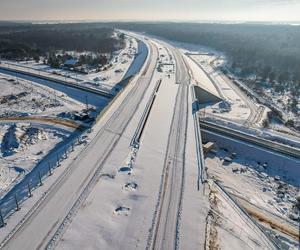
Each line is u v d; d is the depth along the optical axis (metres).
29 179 34.81
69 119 55.00
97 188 31.11
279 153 45.44
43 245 23.92
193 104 58.38
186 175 33.69
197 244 24.08
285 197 37.41
